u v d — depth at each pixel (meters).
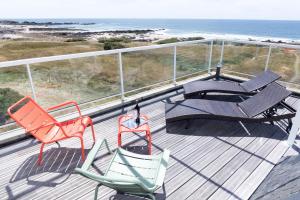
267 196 1.68
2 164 2.70
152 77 4.81
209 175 2.49
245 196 2.21
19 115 2.55
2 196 2.23
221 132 3.37
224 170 2.56
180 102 3.84
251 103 3.61
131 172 2.13
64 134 2.62
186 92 4.40
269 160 2.72
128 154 2.37
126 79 4.36
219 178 2.44
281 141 3.12
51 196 2.23
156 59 4.72
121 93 4.37
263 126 3.52
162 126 3.56
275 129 3.44
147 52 4.49
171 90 5.09
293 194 1.22
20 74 3.15
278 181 1.86
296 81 4.83
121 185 1.72
